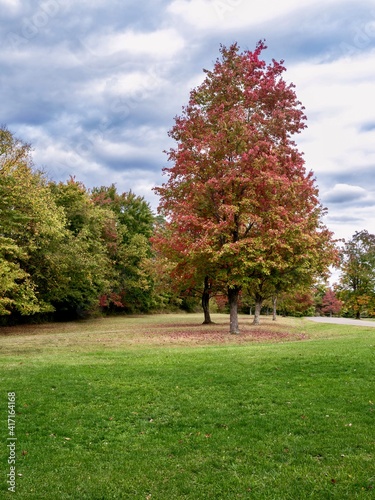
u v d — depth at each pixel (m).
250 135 21.61
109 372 12.21
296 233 21.42
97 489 6.14
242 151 21.83
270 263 20.88
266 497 5.75
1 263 20.44
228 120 22.11
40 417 8.95
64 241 34.28
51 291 34.34
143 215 59.69
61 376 11.79
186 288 34.44
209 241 20.45
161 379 11.43
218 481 6.29
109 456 7.29
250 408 9.23
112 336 24.84
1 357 15.84
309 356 13.38
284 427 8.15
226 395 10.08
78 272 33.78
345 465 6.52
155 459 7.13
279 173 22.12
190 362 13.34
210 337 22.94
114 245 48.69
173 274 27.89
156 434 8.20
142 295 55.50
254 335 23.78
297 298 51.19
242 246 20.19
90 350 18.39
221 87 24.17
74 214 40.16
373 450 7.03
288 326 32.31
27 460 7.11
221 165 21.77
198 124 24.19
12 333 28.58
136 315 54.75
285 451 7.17
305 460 6.81
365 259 47.69
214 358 13.88
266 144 21.25
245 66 23.89
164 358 14.28
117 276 50.91
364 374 11.20
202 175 22.67
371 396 9.54
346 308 50.88
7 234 25.34
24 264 29.17
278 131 22.64
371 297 47.50
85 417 8.98
